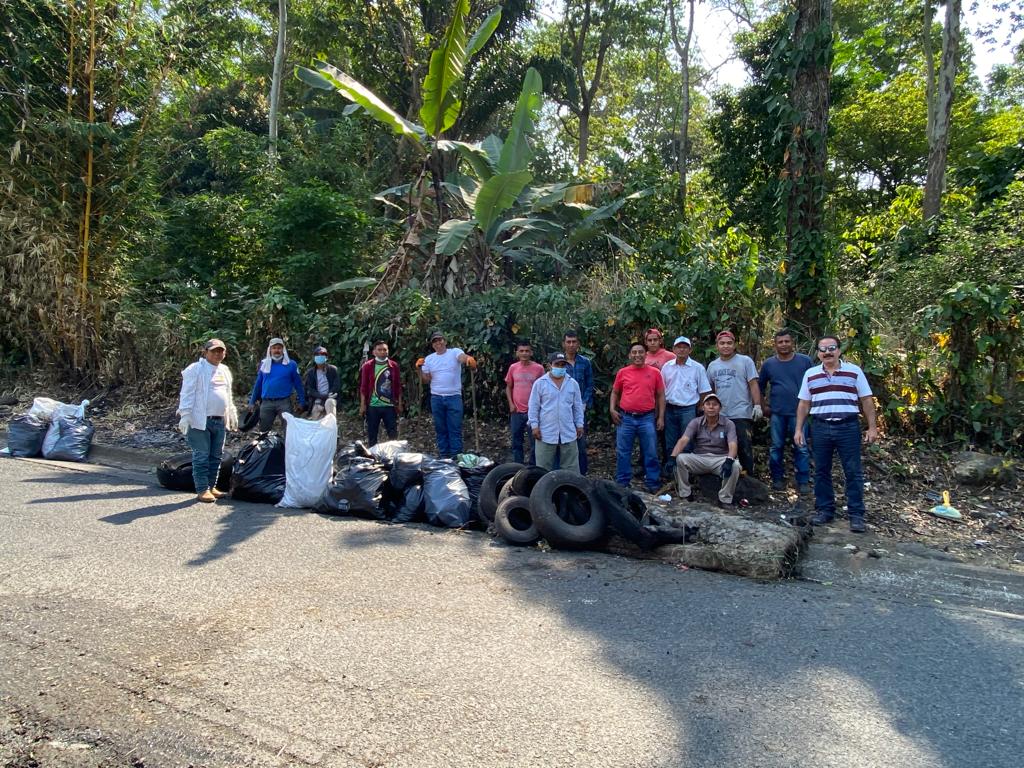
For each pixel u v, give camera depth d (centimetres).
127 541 549
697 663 351
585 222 1364
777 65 903
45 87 1287
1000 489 668
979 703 313
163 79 1350
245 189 1822
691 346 782
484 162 1248
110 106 1314
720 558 509
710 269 823
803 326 850
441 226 1112
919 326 768
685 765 263
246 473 703
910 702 313
